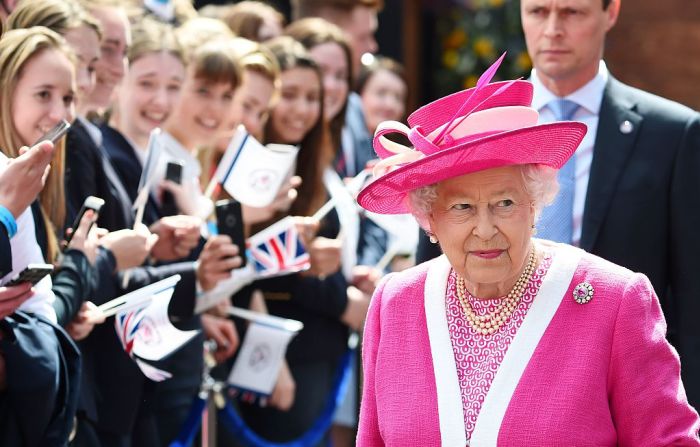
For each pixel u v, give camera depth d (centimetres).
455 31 3966
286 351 2261
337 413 2553
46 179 1584
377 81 2958
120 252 1673
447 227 1173
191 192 1958
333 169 2600
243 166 1928
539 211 1197
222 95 2067
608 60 4184
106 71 1892
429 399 1196
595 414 1151
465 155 1117
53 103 1545
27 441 1386
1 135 1540
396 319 1252
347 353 2378
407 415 1199
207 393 1980
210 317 2094
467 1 3925
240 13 2631
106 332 1705
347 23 2975
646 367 1159
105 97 1909
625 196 1653
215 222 2097
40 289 1448
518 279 1205
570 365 1164
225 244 1878
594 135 1712
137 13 2114
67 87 1562
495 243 1159
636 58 4172
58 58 1552
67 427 1423
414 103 4000
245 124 2219
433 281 1248
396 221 2323
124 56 1911
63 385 1417
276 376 2123
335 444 2573
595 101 1720
